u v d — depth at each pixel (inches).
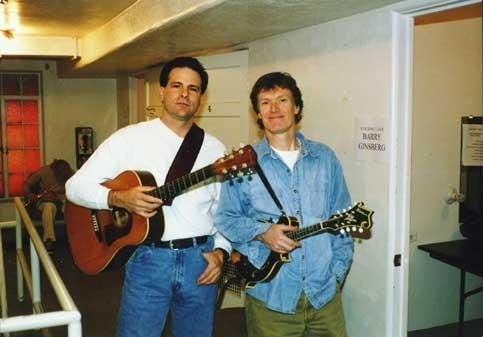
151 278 77.9
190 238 79.1
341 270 79.0
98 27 171.9
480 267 111.2
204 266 80.6
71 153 273.0
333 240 80.5
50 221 221.3
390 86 86.5
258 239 77.7
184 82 79.4
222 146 86.4
